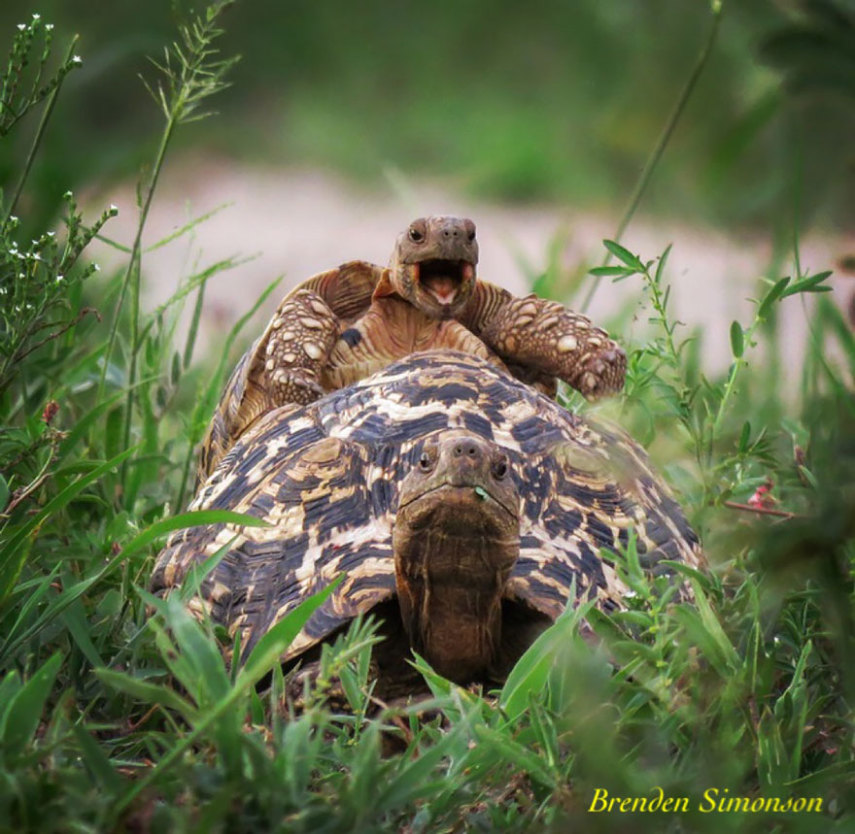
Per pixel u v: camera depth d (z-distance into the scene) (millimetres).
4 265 8562
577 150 41500
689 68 15000
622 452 8398
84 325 12062
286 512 7727
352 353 10555
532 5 51125
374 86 50406
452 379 8344
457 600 7051
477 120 45594
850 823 5637
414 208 16531
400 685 7441
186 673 5941
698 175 7980
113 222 28125
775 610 7500
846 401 8758
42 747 5836
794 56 6379
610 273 9750
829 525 5332
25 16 27297
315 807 5355
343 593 7172
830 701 7184
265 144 45531
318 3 52531
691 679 6645
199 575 7199
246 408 10422
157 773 5246
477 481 6699
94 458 10750
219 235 33906
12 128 8789
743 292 16609
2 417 10188
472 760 6008
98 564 8656
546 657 6500
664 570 7766
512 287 28484
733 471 9992
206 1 29000
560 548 7488
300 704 6879
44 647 7734
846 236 10727
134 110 39656
